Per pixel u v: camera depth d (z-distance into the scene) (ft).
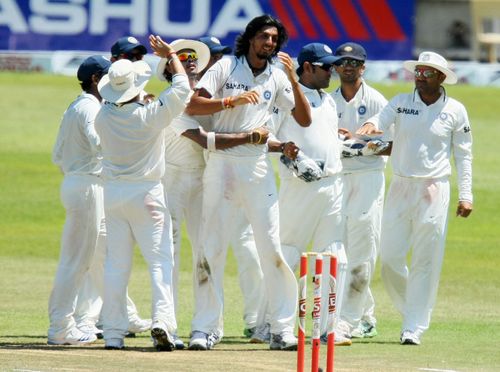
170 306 101.96
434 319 131.03
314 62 109.19
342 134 117.08
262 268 106.22
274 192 105.19
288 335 105.09
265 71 105.29
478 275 168.14
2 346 103.91
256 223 104.99
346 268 109.91
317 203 108.68
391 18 407.03
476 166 258.57
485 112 333.62
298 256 110.83
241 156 104.01
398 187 114.42
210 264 105.60
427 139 113.19
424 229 113.39
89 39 396.98
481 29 517.14
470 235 202.90
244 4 402.93
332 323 83.51
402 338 111.65
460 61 507.71
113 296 102.99
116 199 101.91
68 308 106.83
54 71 391.86
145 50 110.01
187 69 108.78
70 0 395.14
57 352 99.71
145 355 98.89
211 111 102.78
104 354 98.84
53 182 236.84
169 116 99.60
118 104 100.12
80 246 107.14
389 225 114.83
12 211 212.64
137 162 101.45
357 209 116.06
